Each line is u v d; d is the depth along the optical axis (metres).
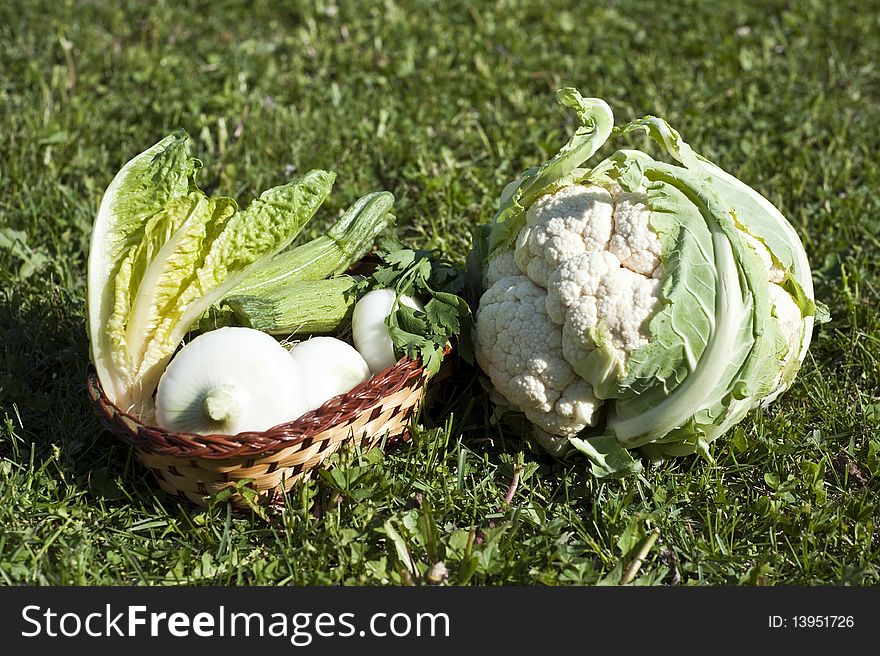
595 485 1.16
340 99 1.65
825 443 1.20
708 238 1.10
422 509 1.10
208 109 1.62
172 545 1.12
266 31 1.91
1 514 1.11
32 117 1.56
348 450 1.13
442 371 1.17
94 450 1.17
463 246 1.40
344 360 1.14
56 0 1.93
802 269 1.15
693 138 1.57
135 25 1.88
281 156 1.53
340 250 1.21
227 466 1.08
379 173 1.52
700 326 1.09
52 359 1.26
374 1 2.01
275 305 1.15
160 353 1.12
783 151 1.55
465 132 1.58
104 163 1.50
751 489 1.17
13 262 1.38
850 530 1.13
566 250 1.13
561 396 1.14
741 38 1.89
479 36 1.86
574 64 1.77
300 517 1.11
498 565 1.09
